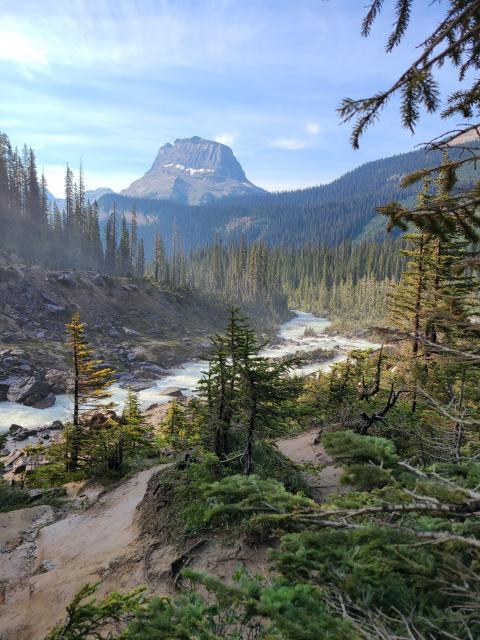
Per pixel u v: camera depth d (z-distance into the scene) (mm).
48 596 8719
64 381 43969
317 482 11922
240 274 131250
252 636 4590
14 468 25281
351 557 3584
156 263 112438
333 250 178750
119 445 19984
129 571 8570
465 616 2791
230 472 11062
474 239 3922
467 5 2920
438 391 11625
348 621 2846
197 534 8992
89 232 100688
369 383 21062
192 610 3871
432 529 3699
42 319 57531
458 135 3414
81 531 12023
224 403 11828
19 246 81562
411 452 11070
